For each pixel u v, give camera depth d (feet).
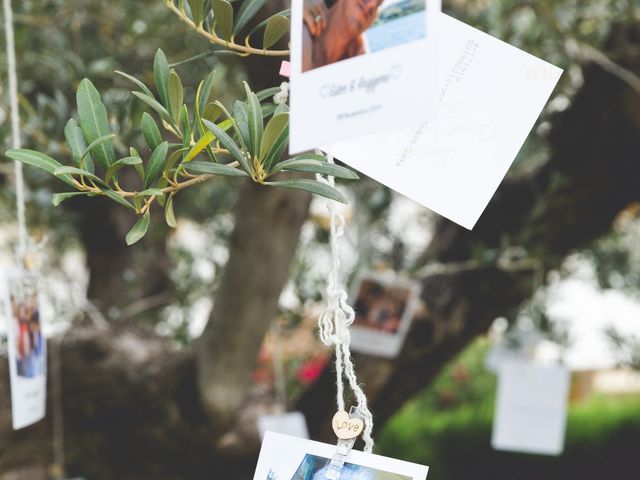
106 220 9.74
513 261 7.50
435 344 7.63
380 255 8.36
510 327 8.79
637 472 15.47
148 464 6.89
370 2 2.19
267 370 9.52
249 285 5.98
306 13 2.29
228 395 6.50
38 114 5.58
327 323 2.67
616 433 15.64
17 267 4.08
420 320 7.54
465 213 2.64
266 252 5.85
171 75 2.50
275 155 2.42
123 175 9.67
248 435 7.11
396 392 7.84
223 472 7.16
